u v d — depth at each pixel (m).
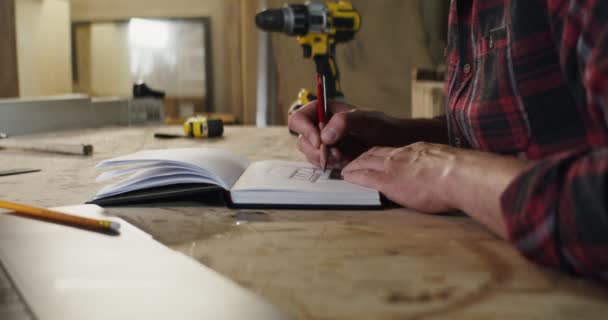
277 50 3.21
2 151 1.35
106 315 0.40
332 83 1.76
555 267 0.48
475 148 0.90
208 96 3.52
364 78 3.18
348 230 0.65
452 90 0.96
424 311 0.42
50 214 0.65
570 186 0.44
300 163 0.98
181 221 0.71
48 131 1.77
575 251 0.44
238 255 0.57
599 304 0.43
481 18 0.85
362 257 0.55
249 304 0.42
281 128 1.91
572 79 0.61
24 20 2.56
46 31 2.74
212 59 3.51
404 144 1.04
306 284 0.48
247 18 3.28
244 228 0.67
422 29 3.15
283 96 3.24
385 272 0.51
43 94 2.73
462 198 0.63
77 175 1.05
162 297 0.43
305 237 0.63
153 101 2.04
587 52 0.53
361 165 0.84
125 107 2.01
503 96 0.78
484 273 0.50
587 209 0.42
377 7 3.12
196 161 0.83
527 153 0.76
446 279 0.49
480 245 0.58
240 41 3.38
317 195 0.77
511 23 0.75
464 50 0.92
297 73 3.20
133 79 3.49
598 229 0.41
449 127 0.98
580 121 0.68
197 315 0.40
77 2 3.47
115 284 0.46
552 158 0.48
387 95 3.20
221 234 0.65
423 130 1.08
